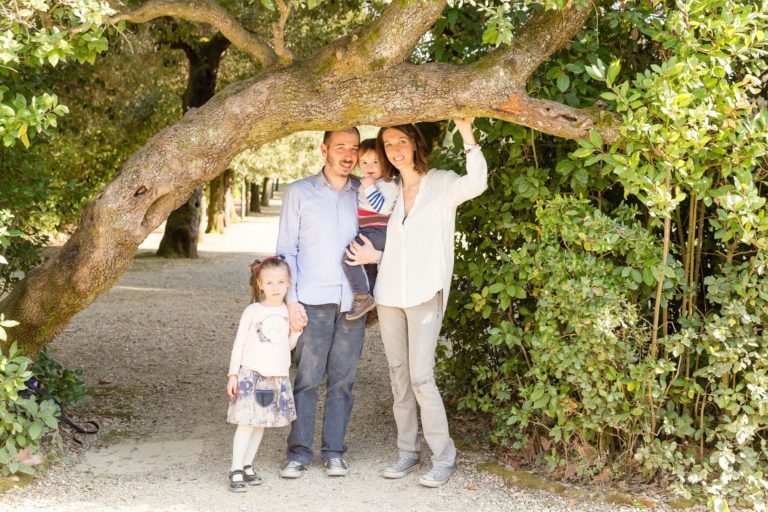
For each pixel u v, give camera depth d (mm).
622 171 3574
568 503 3764
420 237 4086
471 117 3961
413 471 4301
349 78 3906
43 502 3658
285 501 3820
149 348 8031
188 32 12508
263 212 50375
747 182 3582
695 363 4062
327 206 4289
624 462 4004
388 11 3863
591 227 3887
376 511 3701
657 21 3803
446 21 4492
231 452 4598
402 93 3865
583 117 3818
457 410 5320
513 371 4684
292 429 4277
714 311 4207
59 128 10094
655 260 3766
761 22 3590
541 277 4078
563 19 3918
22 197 5309
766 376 3709
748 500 3660
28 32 3611
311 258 4258
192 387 6297
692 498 3752
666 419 3814
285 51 4023
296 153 29094
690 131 3432
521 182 4215
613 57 4242
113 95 12102
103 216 3934
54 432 4340
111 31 4273
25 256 5633
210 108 3998
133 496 3816
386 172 4309
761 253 3656
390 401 5855
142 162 3965
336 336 4324
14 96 4832
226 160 4078
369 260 4223
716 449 4059
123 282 14148
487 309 4426
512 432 4395
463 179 4004
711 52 3578
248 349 4027
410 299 4062
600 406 3891
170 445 4711
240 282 14875
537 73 4305
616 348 3824
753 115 4113
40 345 4289
